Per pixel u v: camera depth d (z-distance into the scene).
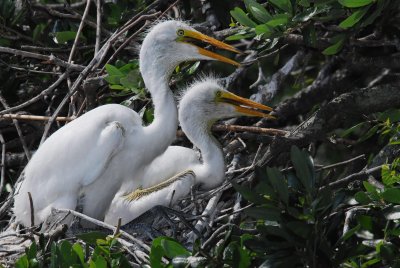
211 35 13.05
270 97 13.48
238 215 11.70
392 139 11.32
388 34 12.65
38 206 11.95
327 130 12.46
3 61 13.49
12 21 13.90
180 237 11.94
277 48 13.69
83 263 9.77
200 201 12.42
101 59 12.74
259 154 13.19
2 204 12.55
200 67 15.51
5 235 11.16
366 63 13.11
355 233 10.10
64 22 14.16
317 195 9.73
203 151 12.29
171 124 12.13
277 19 11.65
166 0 13.70
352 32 11.71
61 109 13.27
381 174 11.12
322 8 11.44
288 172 10.15
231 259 9.55
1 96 13.41
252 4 11.91
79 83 12.67
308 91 13.94
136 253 10.17
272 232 9.56
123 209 12.02
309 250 9.53
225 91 12.42
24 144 12.78
